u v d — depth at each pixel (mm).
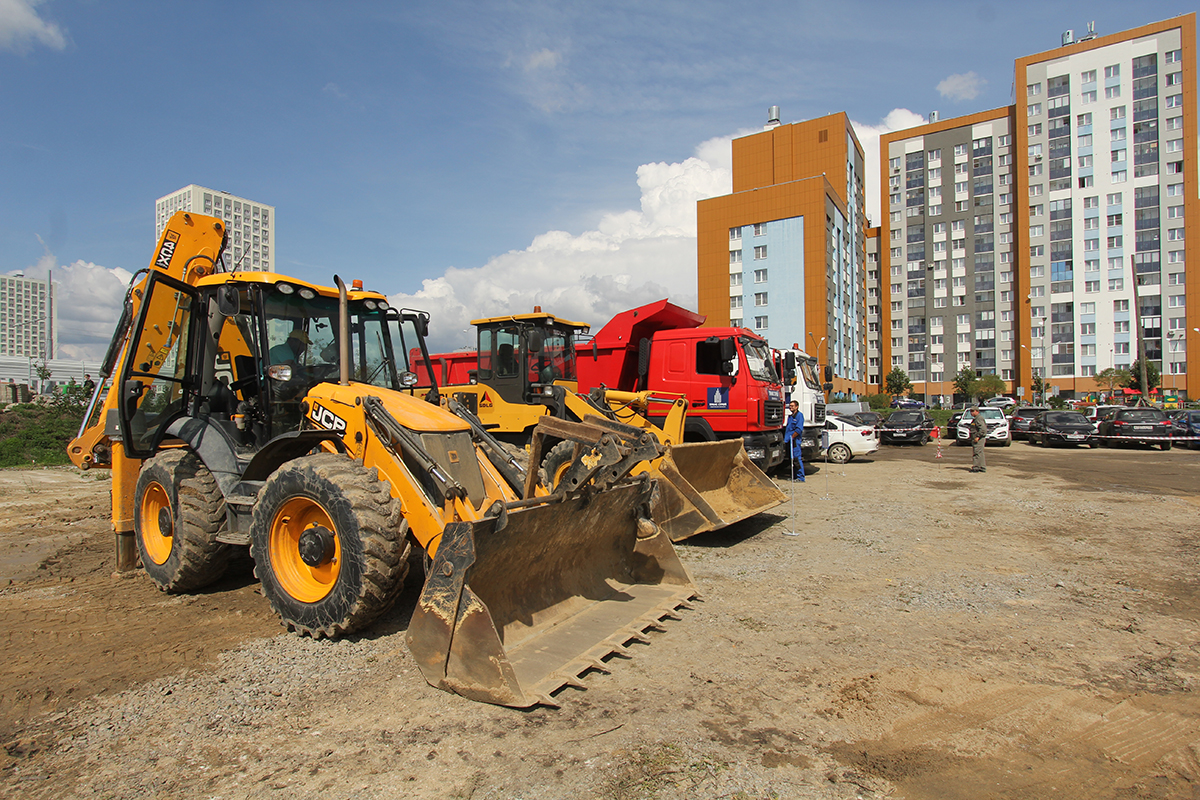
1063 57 69688
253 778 2982
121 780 2969
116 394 6309
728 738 3340
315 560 4559
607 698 3768
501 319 10906
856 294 68062
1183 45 64125
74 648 4551
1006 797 2879
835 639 4734
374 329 6477
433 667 3838
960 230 79250
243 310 5543
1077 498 11508
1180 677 4113
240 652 4449
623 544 5680
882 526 8953
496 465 5402
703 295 59281
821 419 15750
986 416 26094
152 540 6047
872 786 2943
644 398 11109
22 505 11125
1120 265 67375
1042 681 4047
